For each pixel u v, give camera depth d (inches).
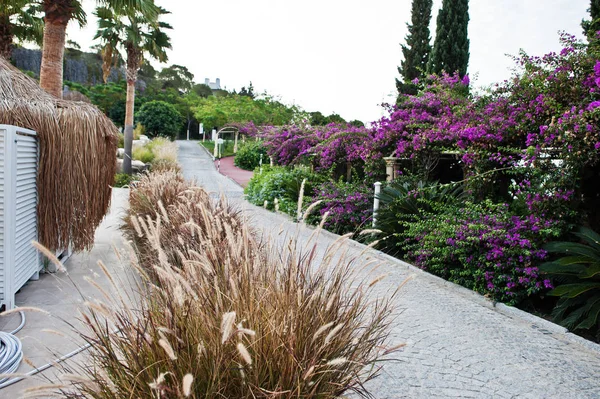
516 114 221.6
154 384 49.8
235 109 1454.2
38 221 169.8
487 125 231.3
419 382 110.1
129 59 648.4
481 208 217.5
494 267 180.9
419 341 135.9
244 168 1026.7
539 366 122.5
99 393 59.9
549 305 179.9
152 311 70.9
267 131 699.4
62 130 169.8
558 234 175.5
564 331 148.6
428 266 218.8
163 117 1512.1
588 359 128.9
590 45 205.5
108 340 64.9
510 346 135.8
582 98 196.1
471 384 110.3
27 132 153.9
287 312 69.0
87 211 182.2
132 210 222.7
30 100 170.4
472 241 191.0
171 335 62.6
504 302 176.7
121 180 560.7
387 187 286.2
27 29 497.0
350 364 74.1
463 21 560.1
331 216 311.0
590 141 169.3
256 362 62.8
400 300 173.3
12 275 138.3
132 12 381.7
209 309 70.2
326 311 74.0
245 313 67.9
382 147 346.0
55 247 175.0
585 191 199.5
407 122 326.0
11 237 137.1
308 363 64.3
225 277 77.1
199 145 1653.5
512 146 226.7
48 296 153.8
